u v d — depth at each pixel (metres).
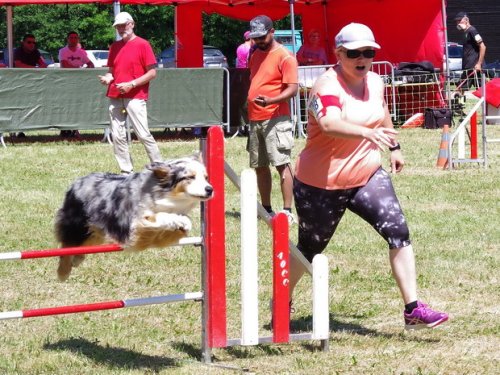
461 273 8.41
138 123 13.34
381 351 6.18
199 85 19.48
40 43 52.47
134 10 52.88
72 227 6.16
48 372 5.68
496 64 41.44
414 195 12.67
